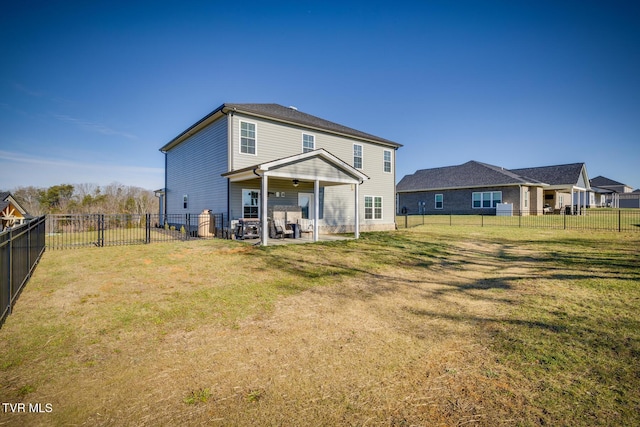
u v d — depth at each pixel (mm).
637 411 2338
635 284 6160
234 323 4164
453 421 2244
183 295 5340
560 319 4340
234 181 13352
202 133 15781
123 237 14305
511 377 2855
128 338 3660
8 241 4320
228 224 13320
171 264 7785
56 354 3236
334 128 16641
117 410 2352
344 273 7164
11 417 2234
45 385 2672
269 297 5312
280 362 3137
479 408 2398
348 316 4492
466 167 33688
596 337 3721
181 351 3355
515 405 2434
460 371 2973
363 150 18406
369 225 18609
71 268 7316
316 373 2928
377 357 3260
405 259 8984
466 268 7973
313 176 12023
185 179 18109
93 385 2686
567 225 19531
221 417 2273
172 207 20391
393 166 20094
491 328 4066
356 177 13531
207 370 2967
